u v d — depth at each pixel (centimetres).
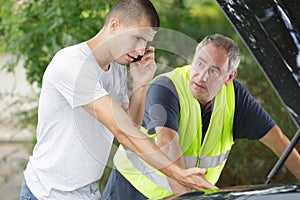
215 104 416
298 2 320
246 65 747
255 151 761
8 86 883
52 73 376
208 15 748
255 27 324
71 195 395
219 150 435
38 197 398
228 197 293
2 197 785
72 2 709
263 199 282
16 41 738
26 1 734
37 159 398
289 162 436
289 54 327
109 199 451
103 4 715
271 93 738
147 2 365
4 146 890
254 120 443
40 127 392
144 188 436
